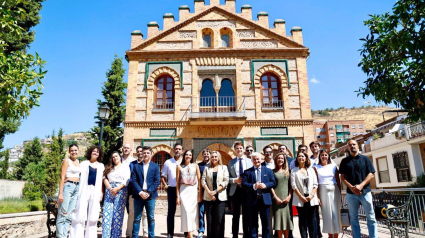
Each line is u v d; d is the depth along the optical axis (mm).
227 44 18953
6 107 8086
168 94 18078
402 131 18453
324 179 6883
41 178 29500
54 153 30062
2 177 38188
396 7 6727
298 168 6914
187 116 17312
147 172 7105
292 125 17125
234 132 17016
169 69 18141
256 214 6469
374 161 22250
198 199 7469
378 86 7785
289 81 17844
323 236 8047
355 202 6527
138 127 17141
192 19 18906
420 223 7891
